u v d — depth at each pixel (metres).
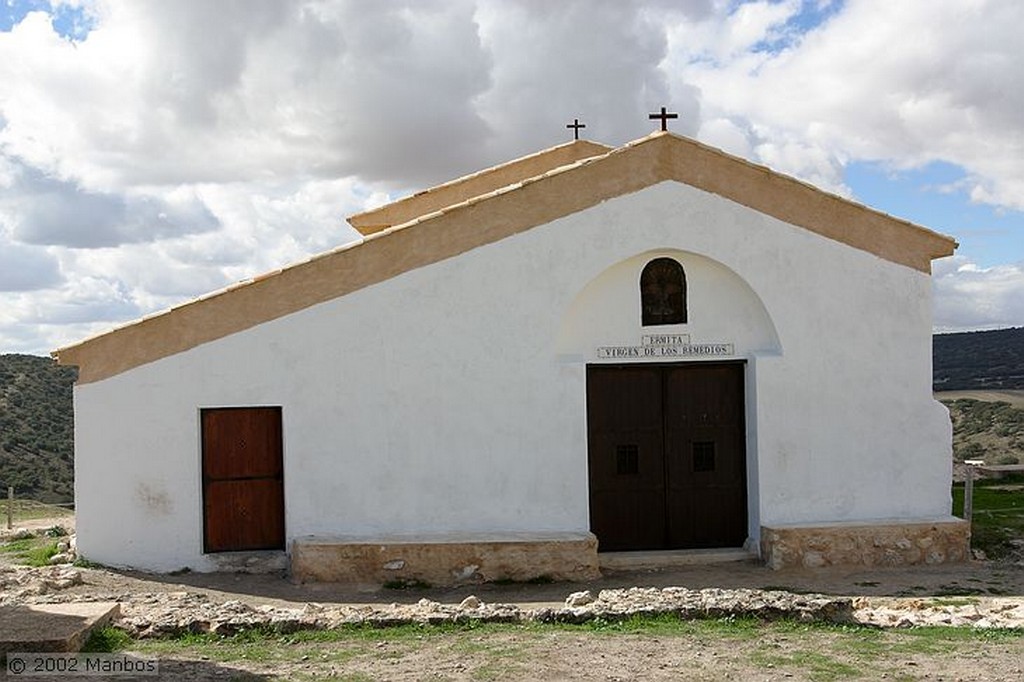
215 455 14.91
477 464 15.18
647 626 11.06
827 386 15.77
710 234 15.61
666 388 16.14
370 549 14.20
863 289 15.88
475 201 15.21
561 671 9.19
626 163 15.52
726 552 15.74
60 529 19.22
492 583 14.30
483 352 15.20
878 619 11.61
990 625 11.34
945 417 15.97
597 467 15.99
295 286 14.89
